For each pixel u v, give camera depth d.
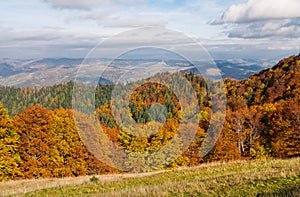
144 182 13.52
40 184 15.75
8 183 17.58
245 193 8.33
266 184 9.02
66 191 12.73
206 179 11.20
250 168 14.75
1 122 29.48
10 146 29.08
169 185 10.26
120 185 13.21
